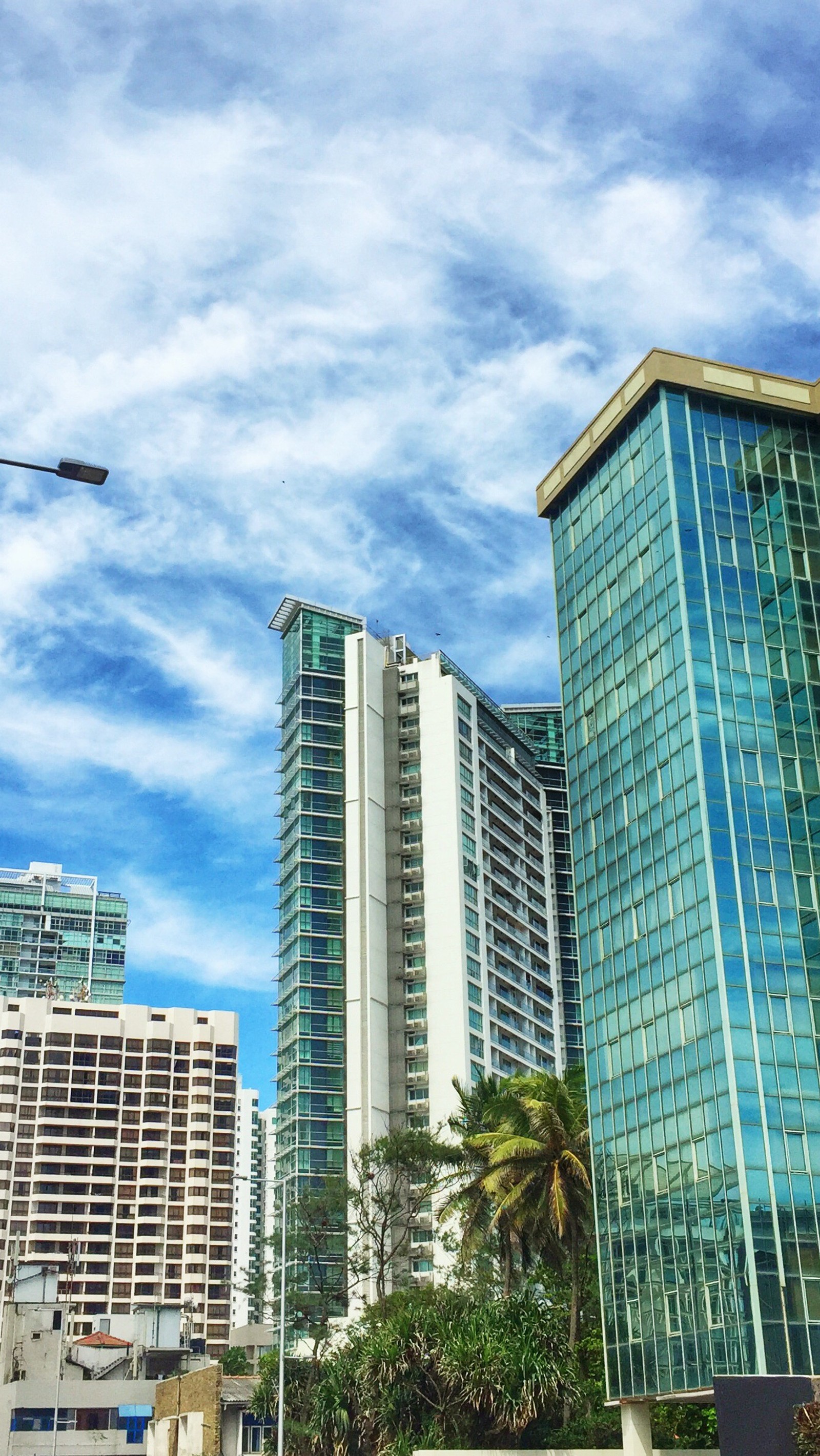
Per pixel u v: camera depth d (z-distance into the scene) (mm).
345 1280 101375
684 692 74375
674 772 74000
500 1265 87000
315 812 173250
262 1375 89562
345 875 166625
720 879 69688
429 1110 152000
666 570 77688
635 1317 68000
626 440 84000
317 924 167500
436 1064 153875
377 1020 157750
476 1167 86938
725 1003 66812
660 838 74188
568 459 89188
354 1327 84938
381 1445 72625
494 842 174500
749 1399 58188
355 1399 76312
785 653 76375
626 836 77188
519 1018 167000
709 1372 62312
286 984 167125
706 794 71375
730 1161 64000
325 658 184000
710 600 76312
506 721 189000
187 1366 138000
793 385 83000
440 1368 69562
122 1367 138000
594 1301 81500
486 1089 89500
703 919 69500
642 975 73312
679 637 75500
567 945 189875
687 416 80688
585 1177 75625
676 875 72312
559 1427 68938
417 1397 72562
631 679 79438
